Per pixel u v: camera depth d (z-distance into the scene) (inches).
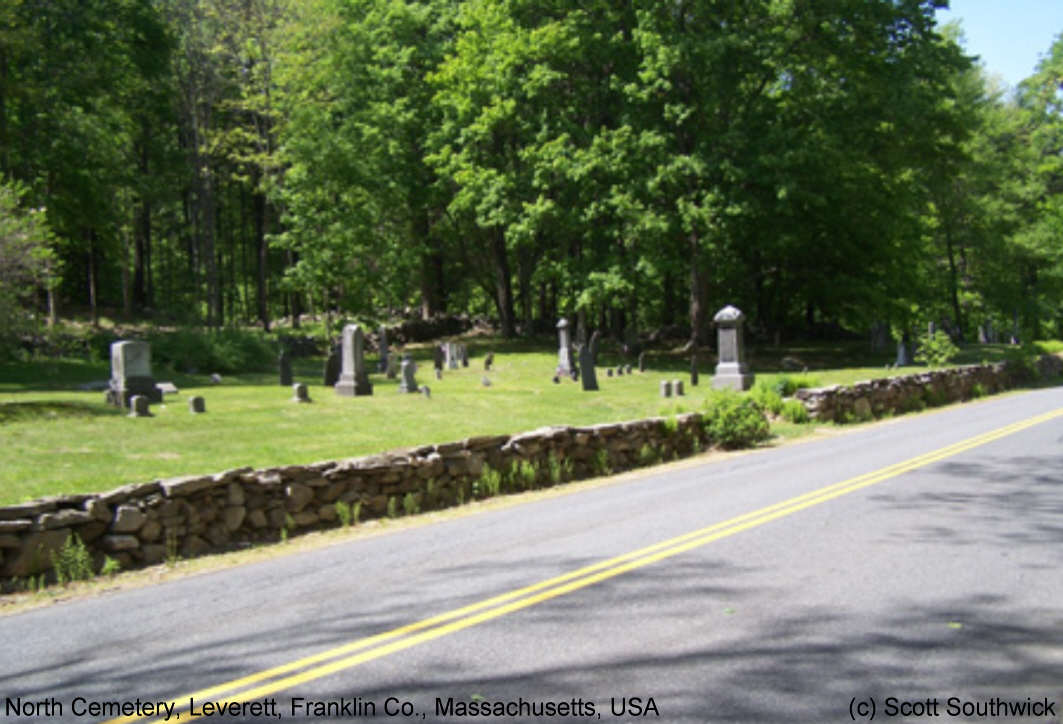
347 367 966.4
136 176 1612.9
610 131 1465.3
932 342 1217.4
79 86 1371.8
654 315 2464.3
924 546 263.6
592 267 1539.1
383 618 209.2
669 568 245.0
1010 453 475.8
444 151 1644.9
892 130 1460.4
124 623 224.5
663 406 908.6
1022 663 166.2
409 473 418.0
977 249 1920.5
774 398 774.5
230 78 1731.1
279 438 627.2
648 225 1354.6
